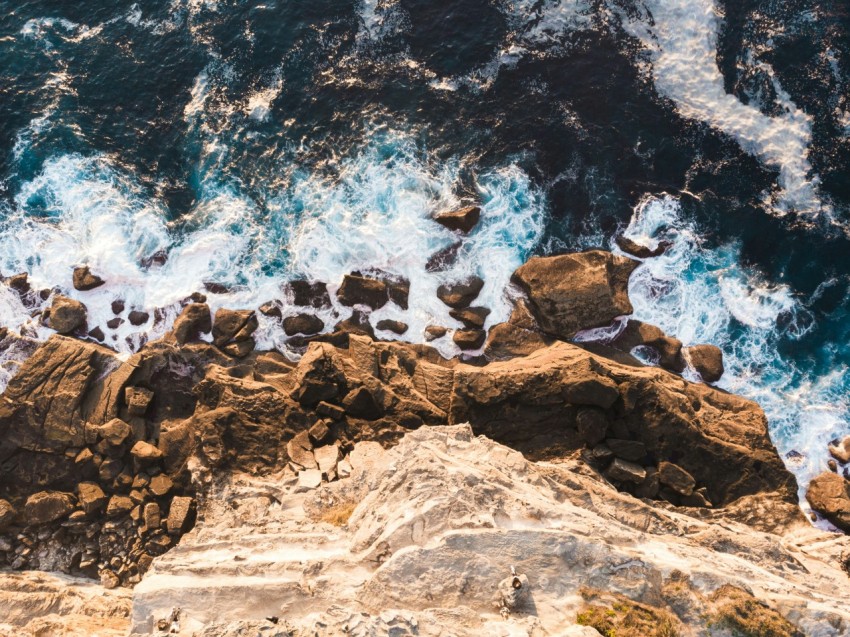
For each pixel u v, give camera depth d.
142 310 46.94
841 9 52.06
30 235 48.72
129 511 40.12
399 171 49.81
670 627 26.33
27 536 39.62
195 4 55.44
